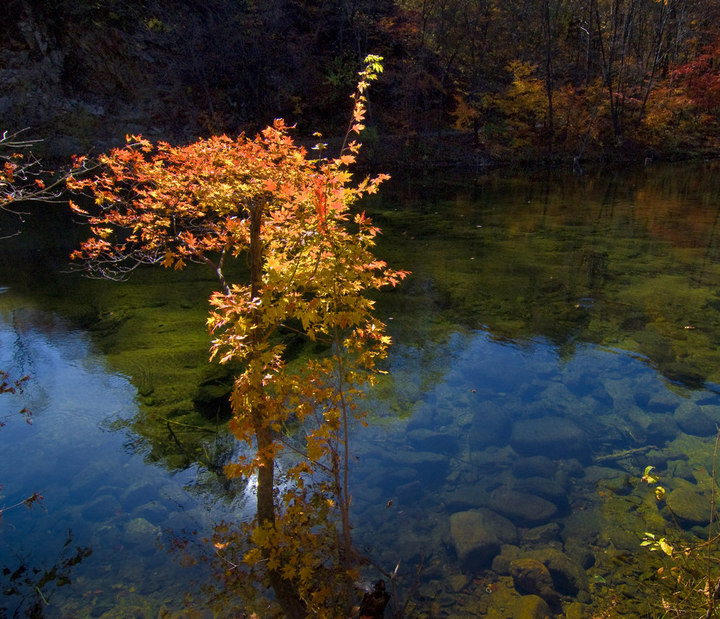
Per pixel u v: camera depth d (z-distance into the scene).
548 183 19.69
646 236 11.34
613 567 3.06
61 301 7.67
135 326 6.72
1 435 4.37
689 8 28.33
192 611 2.74
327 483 3.79
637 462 4.09
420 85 24.84
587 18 28.97
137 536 3.27
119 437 4.35
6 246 11.09
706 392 5.01
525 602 2.79
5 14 19.17
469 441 4.38
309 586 2.88
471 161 23.70
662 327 6.50
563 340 6.22
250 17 23.17
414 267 9.27
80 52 20.42
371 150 22.33
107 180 3.24
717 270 8.81
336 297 2.54
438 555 3.18
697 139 27.03
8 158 3.90
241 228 3.16
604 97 25.58
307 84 24.17
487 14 26.36
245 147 2.82
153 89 21.53
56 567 3.03
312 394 2.69
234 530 3.32
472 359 5.78
